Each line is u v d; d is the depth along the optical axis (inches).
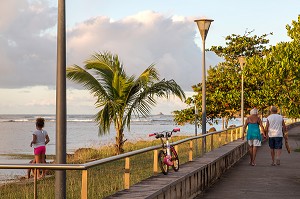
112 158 354.3
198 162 619.8
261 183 631.2
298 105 1233.4
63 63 346.6
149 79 1007.6
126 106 1032.8
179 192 463.8
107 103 1016.9
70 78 985.5
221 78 2139.5
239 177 691.4
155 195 386.0
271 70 1223.5
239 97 1999.3
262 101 1964.8
